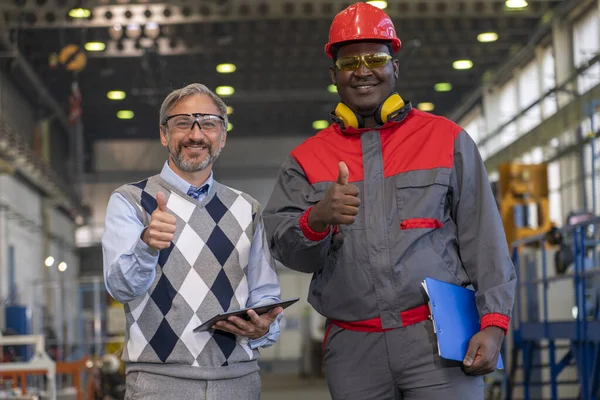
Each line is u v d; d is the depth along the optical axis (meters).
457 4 15.78
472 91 21.62
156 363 2.61
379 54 2.74
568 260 6.68
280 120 26.64
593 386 5.64
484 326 2.57
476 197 2.71
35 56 18.58
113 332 12.60
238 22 17.52
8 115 17.94
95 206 27.78
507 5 15.62
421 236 2.65
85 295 21.28
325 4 15.96
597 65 13.85
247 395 2.70
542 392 7.95
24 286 18.33
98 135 27.16
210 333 2.62
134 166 28.06
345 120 2.79
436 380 2.62
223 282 2.67
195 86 2.71
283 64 20.28
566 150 15.14
